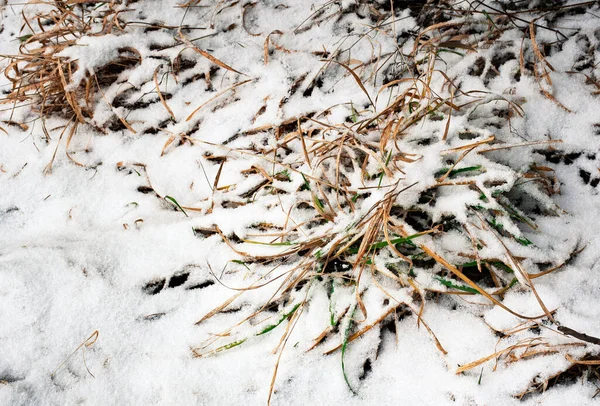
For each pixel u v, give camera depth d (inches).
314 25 52.2
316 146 47.6
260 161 48.3
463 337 43.3
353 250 44.9
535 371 42.1
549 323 42.8
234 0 52.8
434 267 44.6
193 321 44.8
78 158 49.9
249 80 50.1
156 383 43.3
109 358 44.0
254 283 45.4
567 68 49.8
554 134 47.9
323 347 43.6
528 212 46.4
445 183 44.6
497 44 50.2
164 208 48.2
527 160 46.6
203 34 52.1
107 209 48.4
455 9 51.0
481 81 49.3
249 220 46.3
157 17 52.6
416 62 50.2
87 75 49.8
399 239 43.5
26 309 44.9
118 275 45.9
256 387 42.9
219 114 50.1
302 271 44.8
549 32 50.6
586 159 47.6
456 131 46.1
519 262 44.2
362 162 46.7
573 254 44.8
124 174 49.4
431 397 42.3
